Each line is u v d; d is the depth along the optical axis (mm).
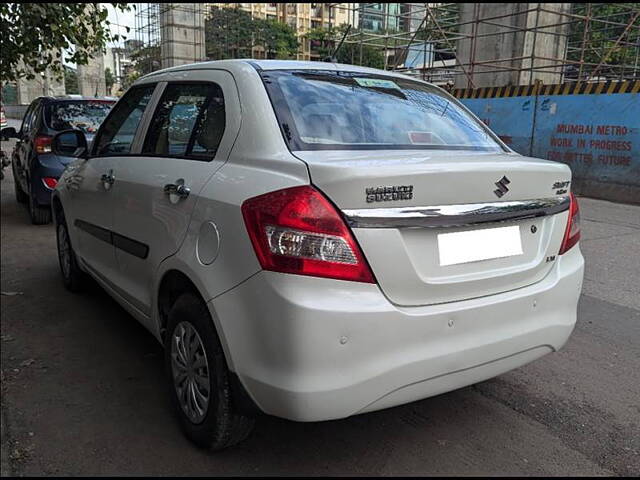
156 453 2717
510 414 3092
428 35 19344
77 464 2631
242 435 2605
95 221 4008
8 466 2604
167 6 23703
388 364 2229
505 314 2531
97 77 30547
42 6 7020
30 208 8023
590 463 2672
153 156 3348
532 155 11836
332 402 2158
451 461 2674
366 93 3100
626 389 3393
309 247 2141
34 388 3350
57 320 4410
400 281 2254
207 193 2592
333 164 2203
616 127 10266
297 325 2113
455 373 2404
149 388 3357
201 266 2498
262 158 2486
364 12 18641
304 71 3047
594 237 7316
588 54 19984
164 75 3635
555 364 3715
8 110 46688
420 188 2246
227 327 2338
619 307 4809
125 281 3562
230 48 40562
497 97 12438
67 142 5082
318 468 2613
